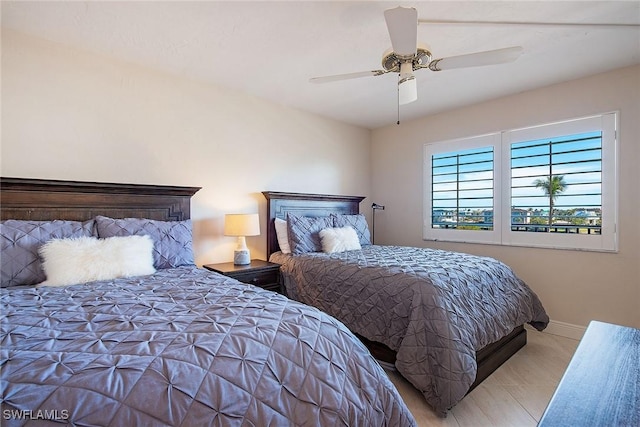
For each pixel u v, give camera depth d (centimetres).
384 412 121
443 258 266
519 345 265
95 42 223
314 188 390
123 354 91
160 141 271
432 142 392
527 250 317
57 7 184
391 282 214
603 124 273
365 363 125
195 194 291
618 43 225
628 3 179
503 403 194
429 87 305
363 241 374
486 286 230
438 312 186
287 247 323
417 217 408
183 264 234
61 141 225
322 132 400
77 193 227
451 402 171
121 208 246
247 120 327
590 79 279
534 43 225
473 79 287
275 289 299
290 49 233
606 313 273
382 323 212
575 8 185
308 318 127
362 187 450
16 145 209
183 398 84
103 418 74
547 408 75
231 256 315
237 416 88
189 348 97
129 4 182
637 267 259
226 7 185
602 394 79
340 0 178
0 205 200
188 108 287
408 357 188
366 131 457
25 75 213
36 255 183
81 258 183
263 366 100
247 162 327
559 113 296
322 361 112
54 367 83
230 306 135
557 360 249
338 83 297
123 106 252
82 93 234
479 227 351
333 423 104
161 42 224
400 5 182
